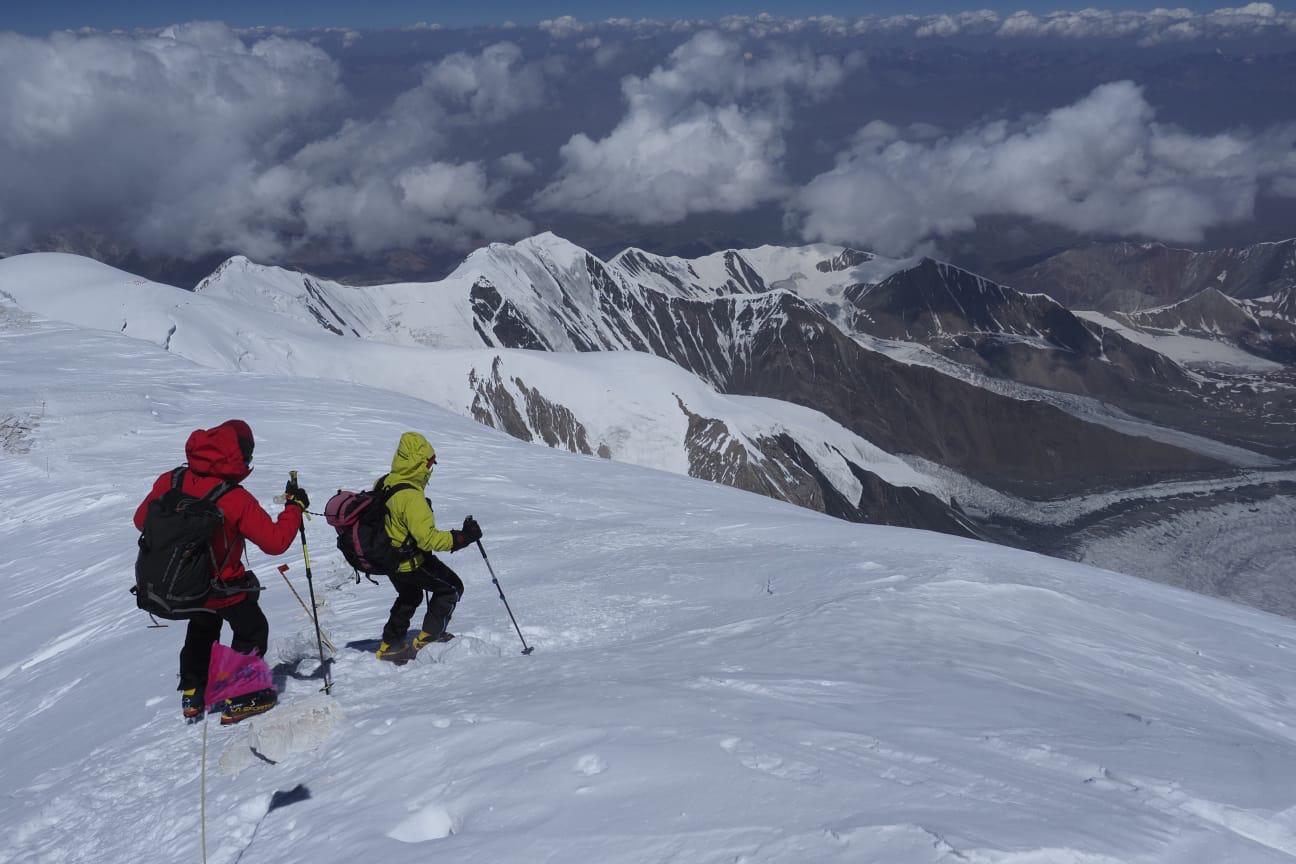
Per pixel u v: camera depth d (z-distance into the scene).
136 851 4.68
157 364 43.31
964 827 3.33
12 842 5.13
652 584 10.72
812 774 3.91
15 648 11.38
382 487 7.09
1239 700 7.48
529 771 4.20
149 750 6.11
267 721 5.35
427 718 5.23
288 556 13.96
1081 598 10.55
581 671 6.47
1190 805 3.95
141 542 6.20
